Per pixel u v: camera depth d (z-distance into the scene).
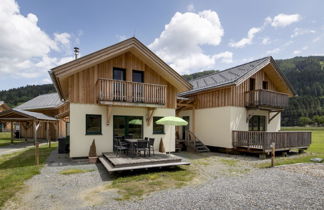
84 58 8.88
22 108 23.55
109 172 6.61
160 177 6.50
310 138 13.47
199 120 14.99
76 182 5.88
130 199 4.55
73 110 8.95
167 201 4.41
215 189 5.28
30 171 7.00
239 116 12.95
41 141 19.20
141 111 10.77
